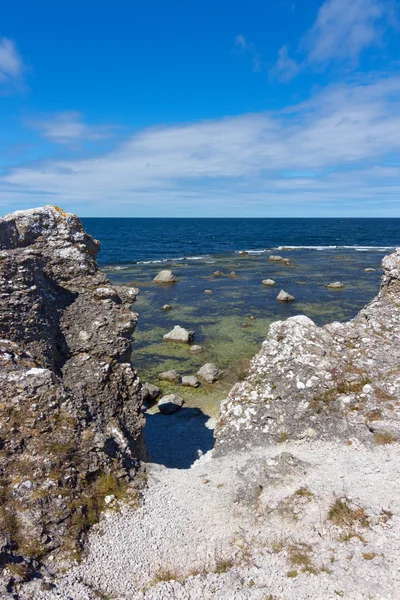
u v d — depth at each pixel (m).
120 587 9.31
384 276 18.41
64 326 15.24
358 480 11.29
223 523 11.05
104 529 10.70
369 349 15.41
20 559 9.22
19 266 13.78
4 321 13.07
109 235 161.75
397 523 9.73
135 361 33.69
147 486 12.63
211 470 13.49
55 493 10.64
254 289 60.66
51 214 16.28
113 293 16.09
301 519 10.42
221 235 166.38
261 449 13.91
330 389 14.19
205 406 26.16
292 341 15.41
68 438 11.72
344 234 172.25
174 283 64.81
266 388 14.95
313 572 8.99
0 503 10.10
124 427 14.85
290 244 130.12
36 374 12.18
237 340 38.62
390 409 13.48
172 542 10.52
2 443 11.02
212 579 9.33
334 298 55.22
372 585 8.38
